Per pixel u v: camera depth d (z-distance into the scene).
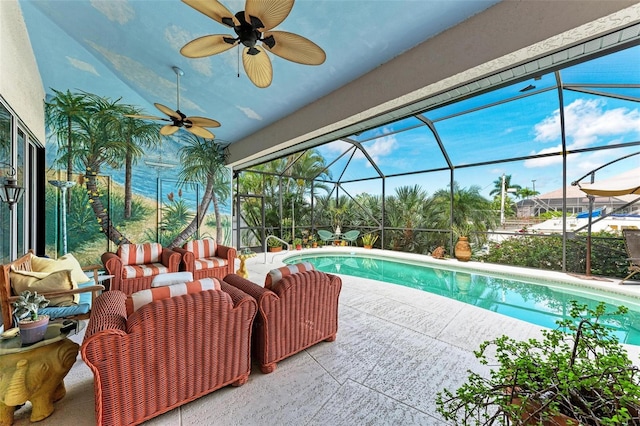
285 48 2.30
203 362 1.88
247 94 4.76
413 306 3.79
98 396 1.53
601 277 5.45
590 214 5.50
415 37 2.98
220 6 1.92
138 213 6.25
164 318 1.70
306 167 10.27
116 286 3.99
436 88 3.07
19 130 3.61
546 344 1.18
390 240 9.43
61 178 5.34
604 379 0.95
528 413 0.98
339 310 3.64
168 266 4.42
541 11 2.20
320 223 10.74
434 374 2.23
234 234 8.70
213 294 1.89
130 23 3.71
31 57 4.07
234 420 1.74
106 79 5.38
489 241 7.20
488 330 3.04
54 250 5.25
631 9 1.85
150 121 6.40
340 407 1.86
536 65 2.60
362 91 3.78
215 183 7.60
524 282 5.79
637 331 3.53
